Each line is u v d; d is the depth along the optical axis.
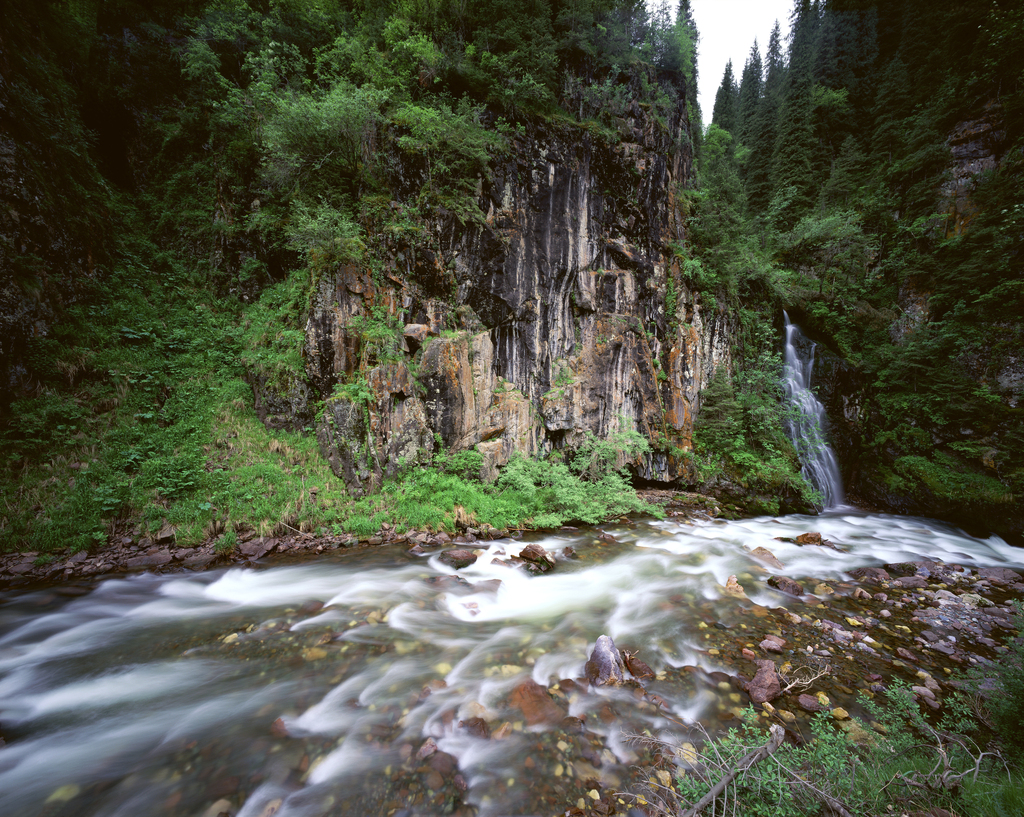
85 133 13.66
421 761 4.06
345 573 8.35
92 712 4.74
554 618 6.91
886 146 22.27
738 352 17.09
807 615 7.21
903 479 14.54
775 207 23.58
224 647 5.97
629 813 3.51
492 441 12.09
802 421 16.53
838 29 28.47
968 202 16.88
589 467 13.53
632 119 15.19
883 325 17.69
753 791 3.17
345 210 11.91
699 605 7.40
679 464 14.91
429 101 12.58
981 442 13.40
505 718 4.63
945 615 7.36
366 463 10.59
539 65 13.48
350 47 12.80
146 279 13.29
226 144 14.66
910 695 4.93
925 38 22.44
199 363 12.14
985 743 4.14
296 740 4.31
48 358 10.00
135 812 3.51
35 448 9.11
